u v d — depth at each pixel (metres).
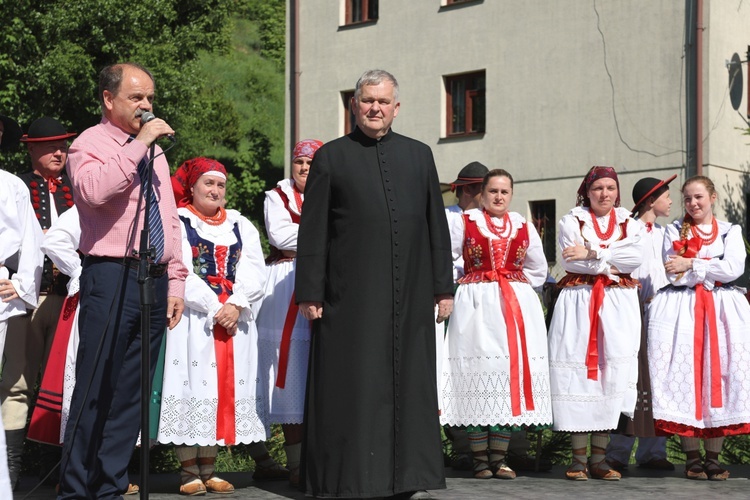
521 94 19.19
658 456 7.11
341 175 5.29
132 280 4.78
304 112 22.19
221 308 5.83
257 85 34.47
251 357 6.00
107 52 19.73
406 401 5.20
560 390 6.59
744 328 6.59
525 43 19.14
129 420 4.85
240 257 6.11
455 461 7.14
